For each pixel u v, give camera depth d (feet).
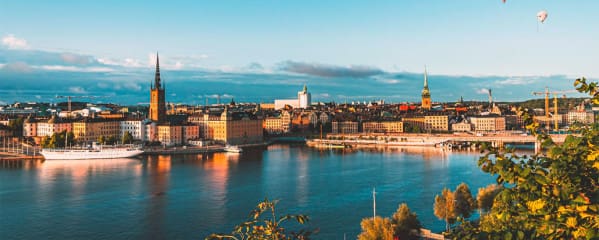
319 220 411.54
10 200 501.15
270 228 94.89
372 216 424.05
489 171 69.92
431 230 376.07
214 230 388.37
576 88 75.97
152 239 366.02
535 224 63.72
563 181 63.00
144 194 536.83
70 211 452.76
